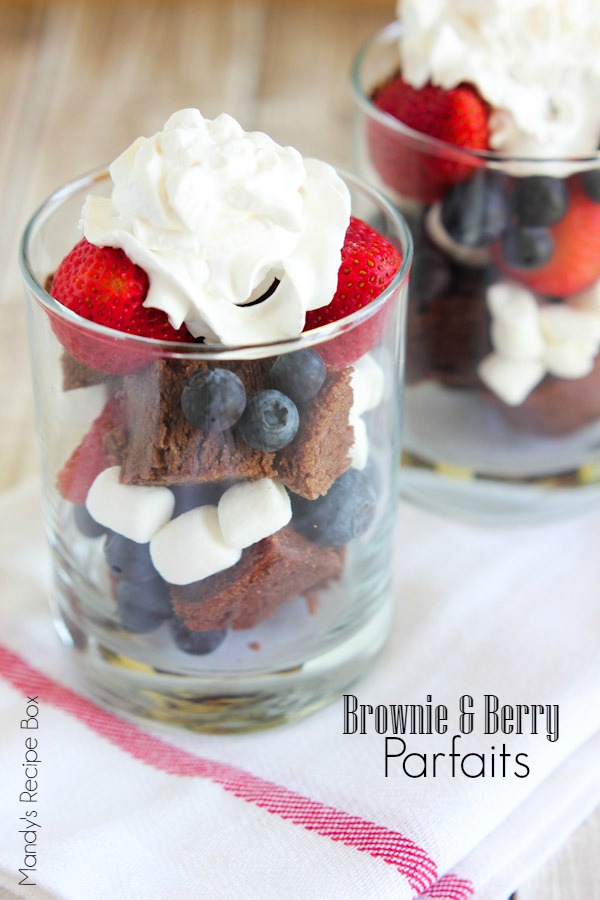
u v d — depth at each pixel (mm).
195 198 417
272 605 449
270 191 421
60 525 457
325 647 466
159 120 710
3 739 466
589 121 506
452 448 531
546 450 529
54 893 425
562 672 479
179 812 447
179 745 470
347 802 449
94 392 426
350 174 463
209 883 429
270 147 431
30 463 557
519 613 499
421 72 501
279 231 422
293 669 464
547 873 454
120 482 429
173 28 793
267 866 433
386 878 427
